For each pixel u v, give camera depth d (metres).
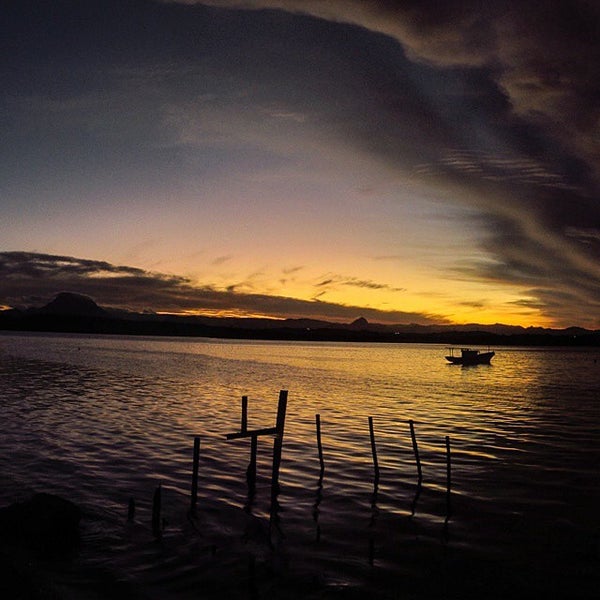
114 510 17.19
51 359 101.06
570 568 14.11
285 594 12.52
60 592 11.94
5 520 14.61
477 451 27.72
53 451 24.91
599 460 25.91
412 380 79.56
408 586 13.04
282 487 20.36
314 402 48.28
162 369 86.00
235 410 41.16
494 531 16.50
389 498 19.39
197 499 18.58
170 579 13.03
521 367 124.00
